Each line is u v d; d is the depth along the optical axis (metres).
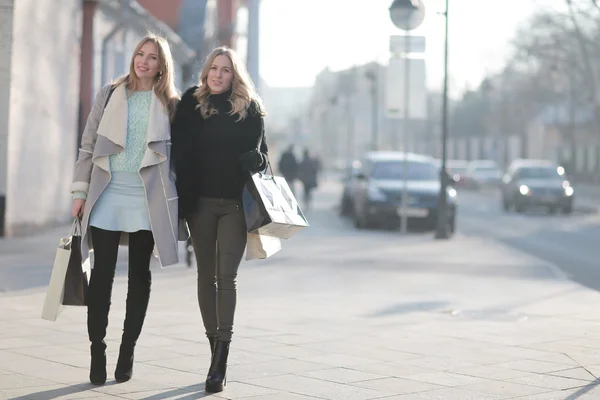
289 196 15.37
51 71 47.62
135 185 14.68
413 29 54.56
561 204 87.12
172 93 15.00
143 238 14.98
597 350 19.09
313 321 22.64
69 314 22.09
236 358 17.48
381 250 44.88
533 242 54.72
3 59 42.06
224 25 117.06
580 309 26.19
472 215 84.81
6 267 31.97
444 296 28.77
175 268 33.78
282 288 29.86
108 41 59.62
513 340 20.33
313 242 48.72
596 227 69.31
